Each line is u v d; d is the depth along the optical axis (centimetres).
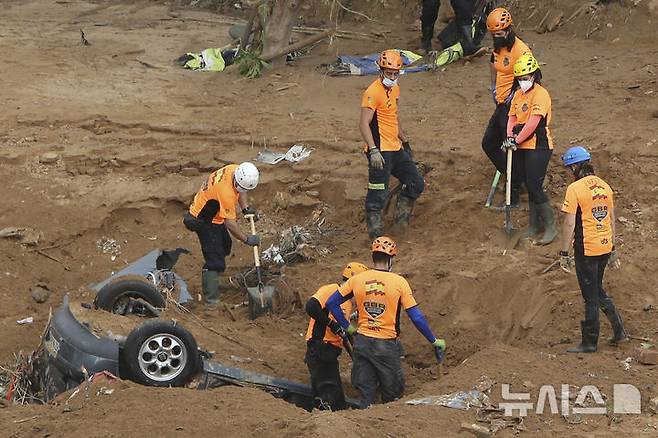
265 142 4972
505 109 4028
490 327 3631
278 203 4662
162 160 4856
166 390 2716
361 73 5925
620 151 4350
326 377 3152
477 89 5519
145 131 5153
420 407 2642
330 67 6025
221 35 7100
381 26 7069
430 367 3544
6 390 3325
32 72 6038
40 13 7881
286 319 3922
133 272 3966
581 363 2936
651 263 3634
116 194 4675
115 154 4909
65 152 4919
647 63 5566
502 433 2517
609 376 2836
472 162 4566
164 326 2917
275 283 4053
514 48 3972
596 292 3120
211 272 3953
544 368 2880
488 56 6019
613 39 6056
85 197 4653
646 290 3509
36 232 4444
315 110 5406
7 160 4850
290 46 6116
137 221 4641
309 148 4922
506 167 4009
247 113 5384
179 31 7219
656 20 5972
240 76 6038
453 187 4491
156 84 5891
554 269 3728
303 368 3428
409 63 6041
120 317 3175
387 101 4059
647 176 4200
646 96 5081
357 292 3016
